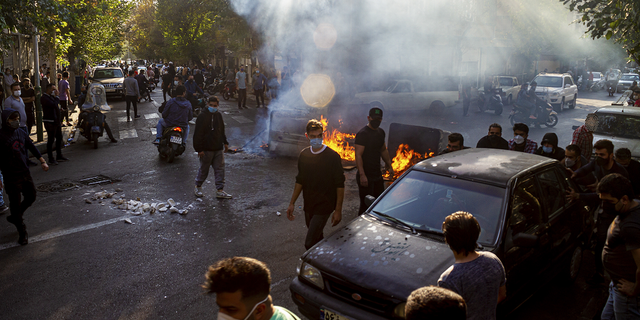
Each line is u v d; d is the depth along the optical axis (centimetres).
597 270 501
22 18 1066
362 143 588
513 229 396
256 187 880
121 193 834
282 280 514
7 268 538
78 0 2017
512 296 389
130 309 452
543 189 459
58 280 509
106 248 596
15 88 970
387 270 355
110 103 2338
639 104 1295
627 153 520
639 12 675
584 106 2592
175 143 1051
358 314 344
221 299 179
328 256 385
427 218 420
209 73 3262
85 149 1214
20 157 592
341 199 496
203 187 876
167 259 566
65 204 768
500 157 497
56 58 2202
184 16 3806
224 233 651
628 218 329
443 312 174
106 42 2967
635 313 334
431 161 490
